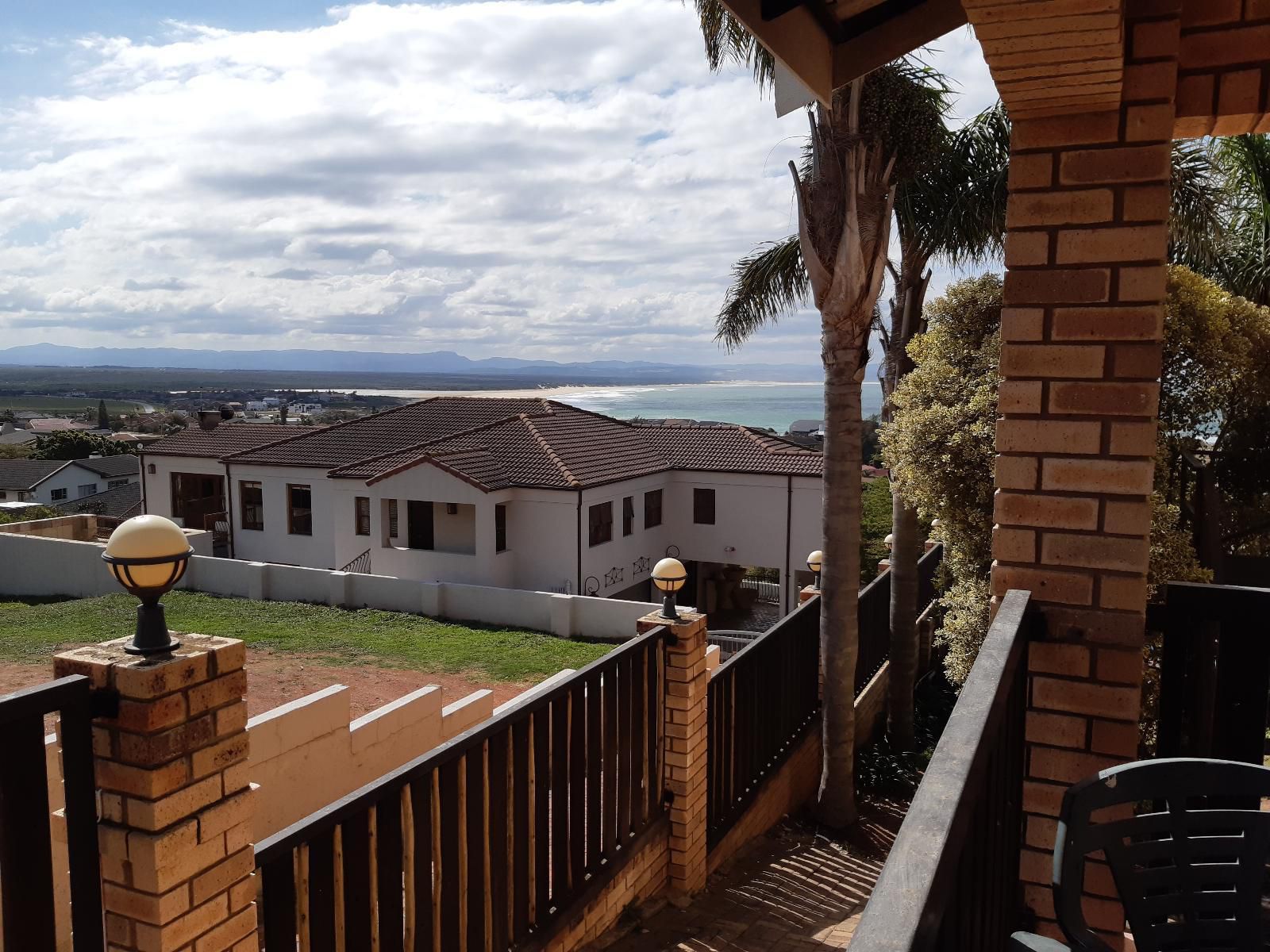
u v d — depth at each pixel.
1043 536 2.82
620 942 6.00
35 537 21.00
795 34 3.02
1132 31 2.69
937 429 7.55
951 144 10.66
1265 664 2.66
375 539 23.22
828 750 9.54
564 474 22.52
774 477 24.48
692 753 6.87
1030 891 2.86
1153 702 6.41
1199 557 6.09
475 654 15.54
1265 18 2.70
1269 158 10.14
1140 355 2.70
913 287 11.62
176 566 2.92
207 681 3.04
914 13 3.27
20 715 2.51
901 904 1.01
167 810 2.91
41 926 2.59
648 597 25.61
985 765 1.54
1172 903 1.66
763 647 8.80
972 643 7.66
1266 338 7.07
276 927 3.43
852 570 9.55
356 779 7.68
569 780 5.58
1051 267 2.79
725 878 7.47
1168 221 2.67
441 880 4.38
